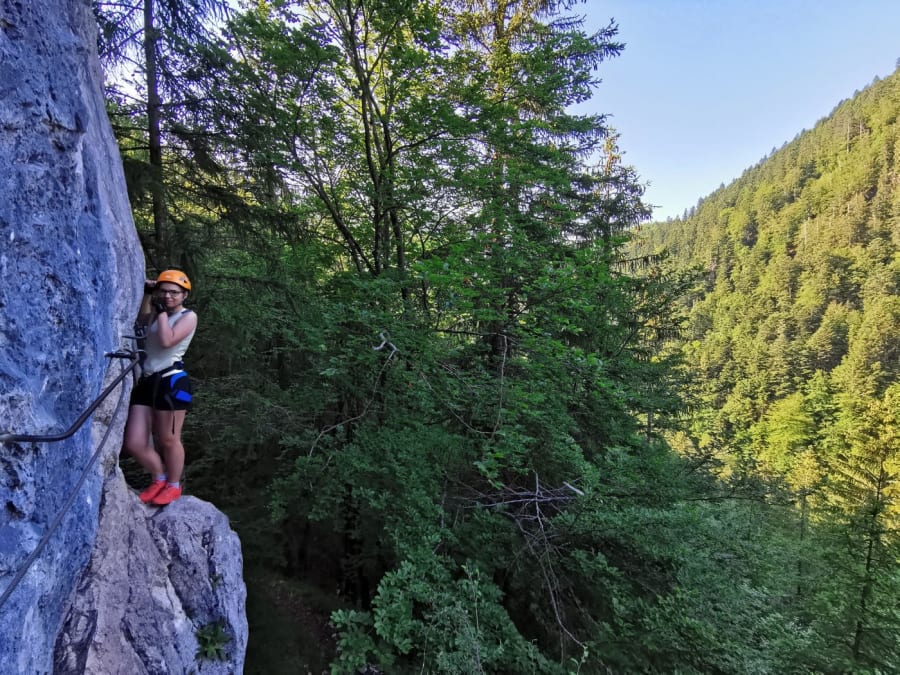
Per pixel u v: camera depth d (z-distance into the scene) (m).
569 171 8.82
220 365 6.58
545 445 5.79
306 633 6.38
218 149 5.15
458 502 6.28
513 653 4.04
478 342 5.90
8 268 1.48
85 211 1.98
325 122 6.26
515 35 8.05
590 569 5.41
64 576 1.83
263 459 8.52
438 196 6.82
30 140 1.59
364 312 4.44
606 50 6.94
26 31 1.58
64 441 1.75
